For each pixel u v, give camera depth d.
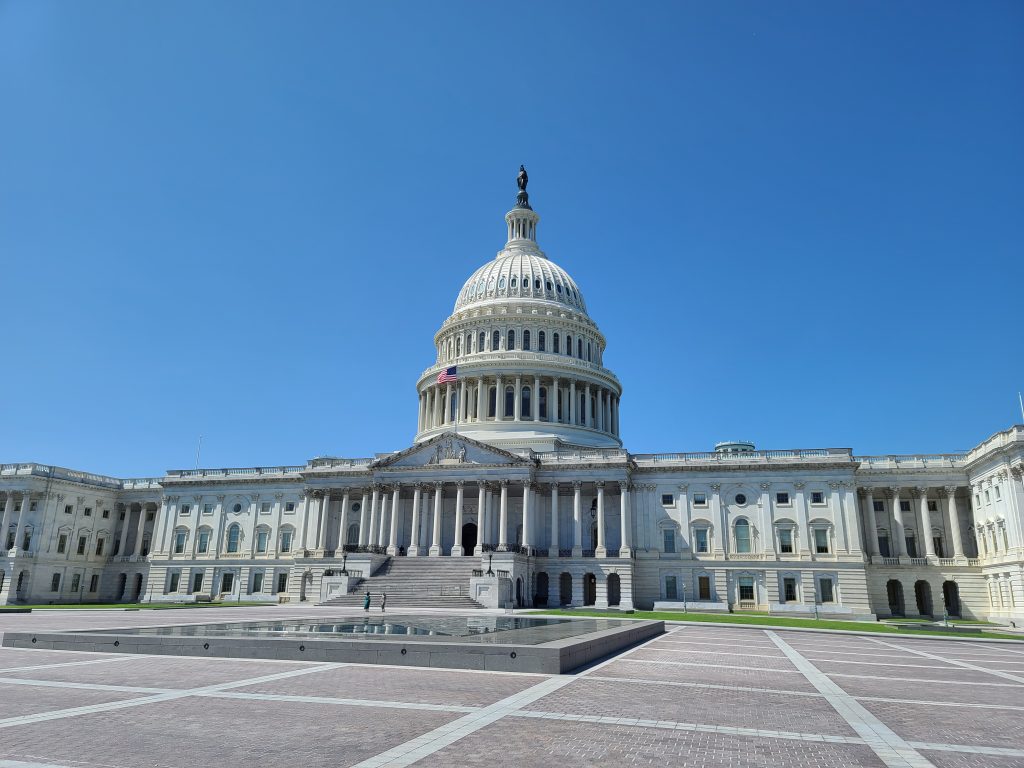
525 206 136.62
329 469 95.56
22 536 100.31
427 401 113.38
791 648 35.72
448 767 11.75
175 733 13.78
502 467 87.44
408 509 95.12
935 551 84.88
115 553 112.06
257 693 18.00
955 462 84.75
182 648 26.09
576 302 122.06
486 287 119.81
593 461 87.31
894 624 59.56
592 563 83.38
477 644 23.91
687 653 31.52
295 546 99.44
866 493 86.69
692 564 84.88
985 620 76.81
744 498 86.31
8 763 11.62
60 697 17.16
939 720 16.72
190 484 106.50
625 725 15.25
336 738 13.55
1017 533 69.94
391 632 30.72
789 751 13.42
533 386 107.44
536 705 17.16
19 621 44.34
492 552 79.81
